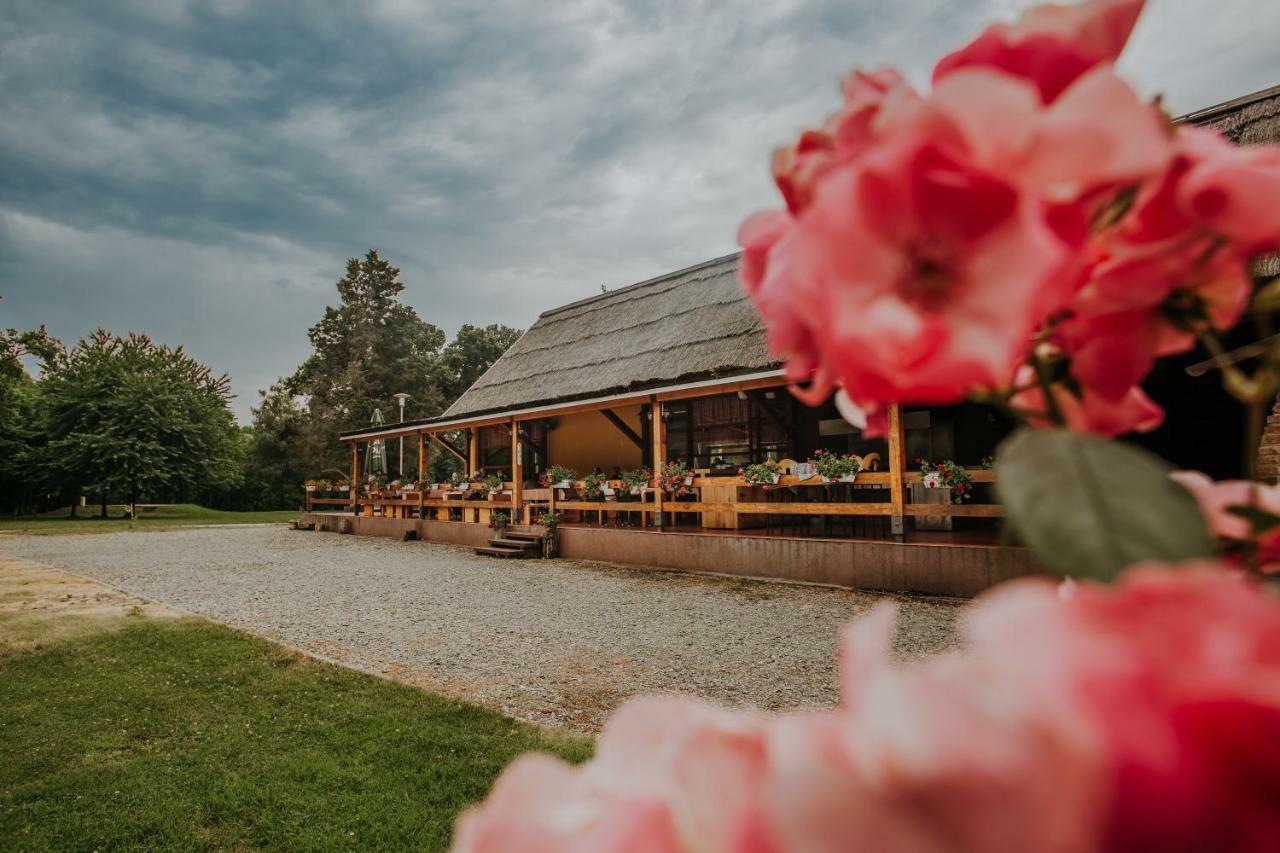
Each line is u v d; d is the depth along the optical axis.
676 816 0.29
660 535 11.38
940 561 8.32
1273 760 0.19
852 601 8.24
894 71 0.46
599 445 16.81
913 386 0.33
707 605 8.41
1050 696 0.20
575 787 0.33
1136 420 0.47
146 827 3.41
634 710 0.34
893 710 0.19
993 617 0.25
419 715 4.80
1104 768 0.19
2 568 13.59
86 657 6.50
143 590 10.77
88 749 4.34
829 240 0.35
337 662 6.31
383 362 42.78
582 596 9.34
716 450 14.24
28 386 39.47
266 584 11.23
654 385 11.41
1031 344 0.47
